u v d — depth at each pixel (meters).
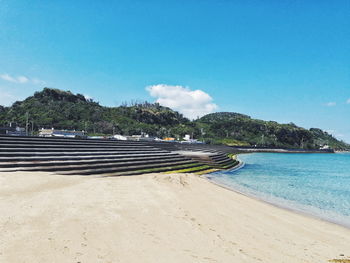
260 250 6.72
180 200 11.34
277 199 16.02
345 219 11.95
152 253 5.39
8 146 17.88
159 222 7.68
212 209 10.62
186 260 5.27
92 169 18.41
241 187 20.16
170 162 29.61
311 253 7.14
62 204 8.19
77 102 167.12
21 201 8.04
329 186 22.52
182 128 156.12
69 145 24.14
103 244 5.51
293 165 48.97
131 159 23.97
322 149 162.75
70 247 5.12
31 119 104.50
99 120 128.25
